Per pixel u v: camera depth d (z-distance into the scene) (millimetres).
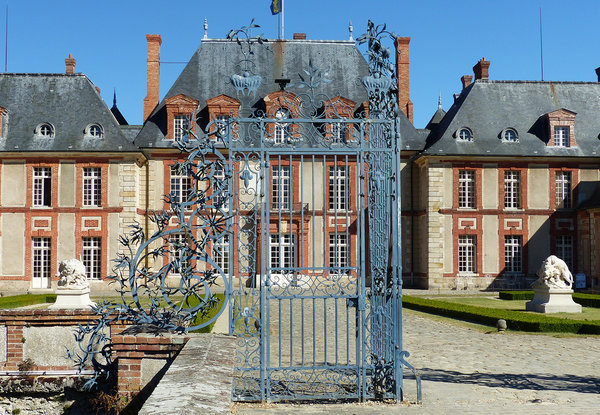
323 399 8984
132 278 8938
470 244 40219
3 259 38656
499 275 39969
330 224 39062
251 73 9320
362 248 8977
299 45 43250
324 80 9328
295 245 38812
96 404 9859
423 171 41000
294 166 38781
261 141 8945
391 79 9391
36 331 11391
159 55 44031
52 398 11180
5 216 38688
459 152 39625
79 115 39750
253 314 8969
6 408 11156
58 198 38719
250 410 8383
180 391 5906
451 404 8836
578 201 40375
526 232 40188
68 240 38625
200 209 8797
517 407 8688
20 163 38781
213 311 18422
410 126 42562
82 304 18938
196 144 9172
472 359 12781
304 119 9086
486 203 40094
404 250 41844
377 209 9523
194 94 41594
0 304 22938
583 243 39812
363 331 8961
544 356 13203
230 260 8891
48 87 40812
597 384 10266
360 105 41125
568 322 17453
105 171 38688
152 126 40156
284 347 13945
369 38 9602
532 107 42031
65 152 38500
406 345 14836
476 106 41594
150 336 8969
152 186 39562
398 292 8992
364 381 8938
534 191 40344
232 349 8250
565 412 8430
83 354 11312
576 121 41844
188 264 8875
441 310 22703
